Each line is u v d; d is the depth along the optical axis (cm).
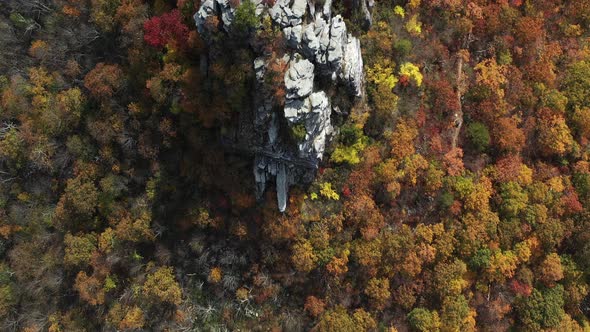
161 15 4006
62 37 4494
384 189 4422
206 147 4250
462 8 4662
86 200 4481
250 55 3506
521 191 4712
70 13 4409
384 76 4303
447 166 4538
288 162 4191
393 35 4344
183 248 4594
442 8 4550
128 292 4688
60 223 4697
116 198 4594
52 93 4647
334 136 4275
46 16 4631
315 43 3497
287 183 4303
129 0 4088
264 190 4325
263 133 3984
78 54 4541
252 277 4588
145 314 4697
